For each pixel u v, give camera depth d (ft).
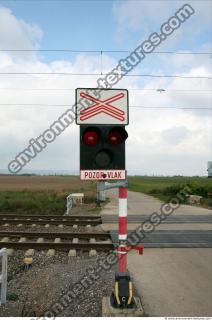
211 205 75.41
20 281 23.90
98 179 16.57
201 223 46.50
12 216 51.78
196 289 21.63
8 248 32.48
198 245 32.91
